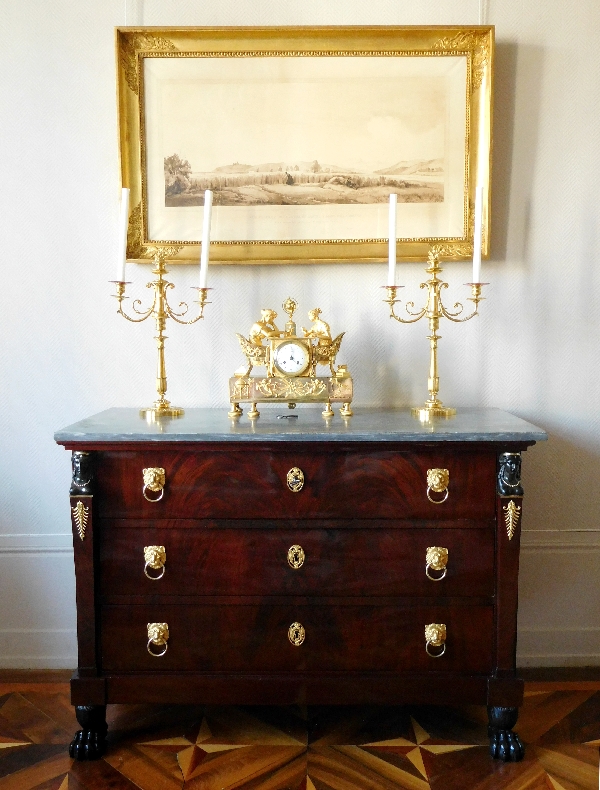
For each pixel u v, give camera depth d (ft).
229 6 7.38
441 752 6.19
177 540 6.01
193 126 7.39
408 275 7.61
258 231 7.50
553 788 5.67
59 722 6.71
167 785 5.72
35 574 7.84
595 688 7.32
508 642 5.98
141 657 6.09
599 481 7.77
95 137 7.48
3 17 7.36
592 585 7.84
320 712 6.93
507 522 5.86
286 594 6.03
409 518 5.97
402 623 6.04
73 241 7.59
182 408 7.37
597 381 7.72
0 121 7.45
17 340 7.68
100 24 7.39
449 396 7.73
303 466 5.92
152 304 7.68
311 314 6.60
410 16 7.38
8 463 7.77
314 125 7.39
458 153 7.39
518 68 7.39
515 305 7.65
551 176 7.51
